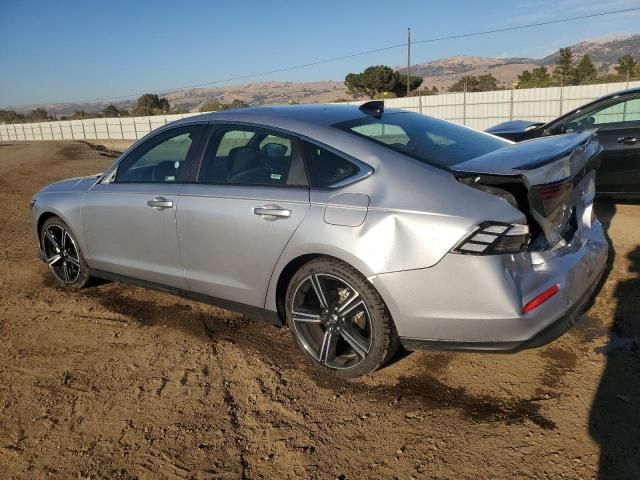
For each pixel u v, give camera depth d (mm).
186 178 3773
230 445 2672
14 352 3744
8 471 2549
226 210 3418
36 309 4516
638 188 6320
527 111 32594
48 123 66188
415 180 2834
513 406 2828
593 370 3102
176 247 3773
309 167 3180
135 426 2855
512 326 2621
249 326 4012
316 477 2420
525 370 3156
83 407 3047
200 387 3203
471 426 2695
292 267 3254
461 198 2684
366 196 2902
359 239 2850
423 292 2723
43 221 4941
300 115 3467
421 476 2381
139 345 3775
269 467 2508
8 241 6953
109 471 2521
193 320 4148
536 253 2803
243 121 3568
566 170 2771
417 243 2709
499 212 2596
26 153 27562
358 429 2736
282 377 3271
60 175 15102
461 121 34938
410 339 2850
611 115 6480
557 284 2770
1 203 10031
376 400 2969
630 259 4801
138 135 55844
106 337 3924
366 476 2408
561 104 31578
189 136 3855
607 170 6410
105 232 4273
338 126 3270
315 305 3307
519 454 2469
